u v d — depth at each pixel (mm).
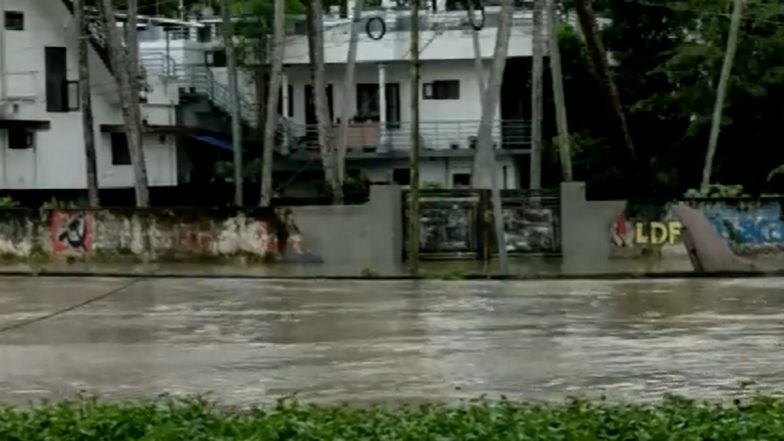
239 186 55031
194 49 67562
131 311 31328
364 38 64938
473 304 32156
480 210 47312
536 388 18938
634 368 20812
